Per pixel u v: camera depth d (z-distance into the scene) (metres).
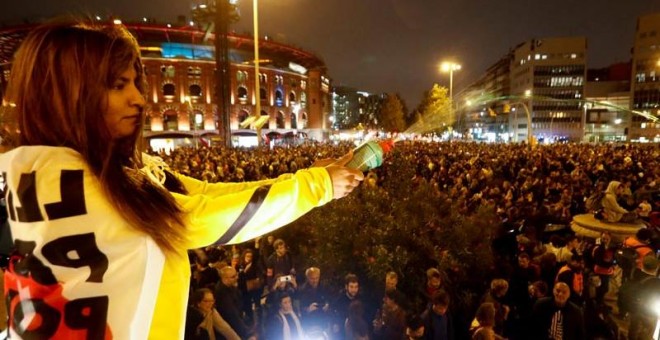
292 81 80.81
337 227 5.39
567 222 9.24
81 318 0.65
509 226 7.89
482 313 4.35
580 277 5.21
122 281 0.68
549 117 84.88
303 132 83.44
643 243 6.68
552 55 84.75
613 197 8.55
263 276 6.90
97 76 0.70
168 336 0.77
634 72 71.62
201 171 16.27
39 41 0.70
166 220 0.73
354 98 157.25
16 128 0.72
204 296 4.30
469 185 12.91
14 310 0.67
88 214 0.66
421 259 5.31
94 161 0.69
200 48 66.94
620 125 77.81
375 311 5.16
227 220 0.82
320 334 4.84
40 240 0.64
